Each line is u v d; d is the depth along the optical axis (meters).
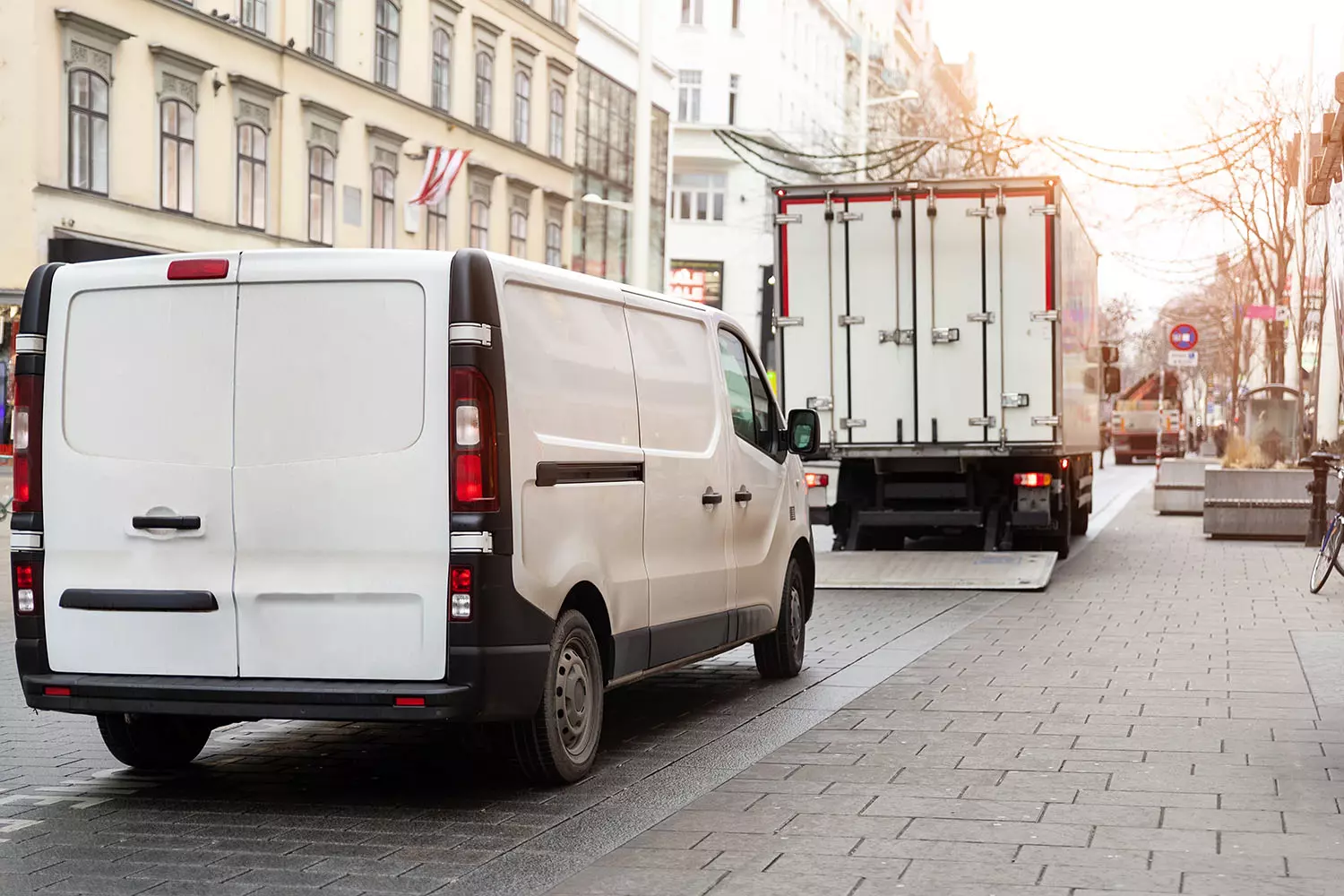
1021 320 16.72
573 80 45.81
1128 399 70.19
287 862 5.82
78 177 26.80
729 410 9.25
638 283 29.17
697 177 65.69
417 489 6.55
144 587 6.84
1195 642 11.55
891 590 15.84
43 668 6.98
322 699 6.57
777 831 6.12
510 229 42.12
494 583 6.54
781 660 10.10
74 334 6.98
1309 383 35.16
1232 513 22.47
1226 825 6.13
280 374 6.71
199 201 29.83
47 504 6.98
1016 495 17.66
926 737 8.04
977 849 5.82
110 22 27.33
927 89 79.00
